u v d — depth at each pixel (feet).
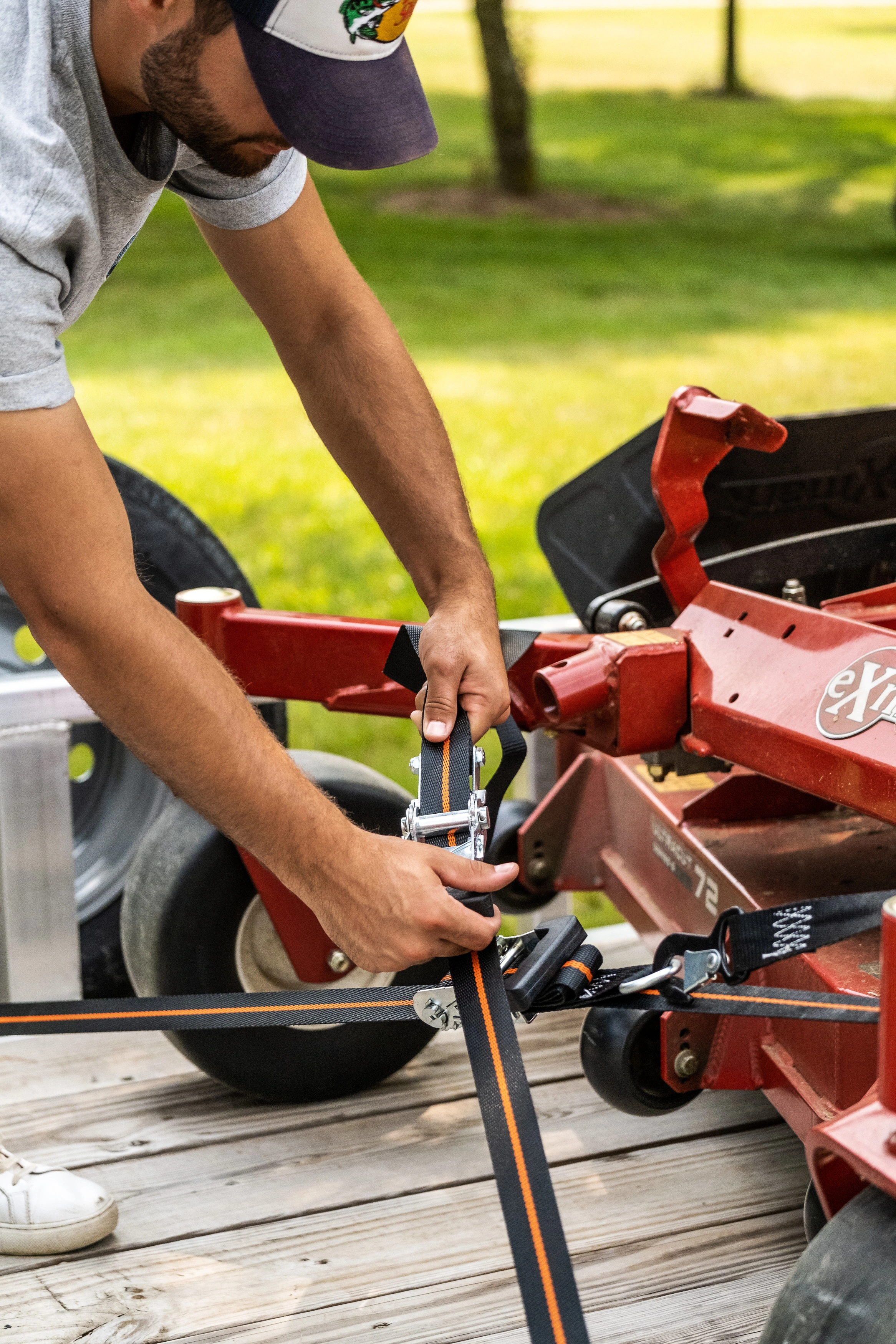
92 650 3.94
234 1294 5.24
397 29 3.92
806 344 32.68
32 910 7.12
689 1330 4.97
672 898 6.03
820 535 6.45
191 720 3.96
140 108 4.17
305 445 23.75
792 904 4.32
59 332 4.31
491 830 4.99
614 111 72.54
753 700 5.00
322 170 57.06
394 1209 5.72
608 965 7.43
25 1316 5.14
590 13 112.78
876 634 4.79
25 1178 5.50
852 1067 4.56
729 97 76.74
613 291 40.09
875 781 4.44
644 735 5.35
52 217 3.84
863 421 7.07
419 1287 5.25
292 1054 6.23
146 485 8.21
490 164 58.39
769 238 47.80
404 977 6.65
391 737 13.02
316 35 3.80
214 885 6.16
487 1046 3.99
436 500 5.56
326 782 6.43
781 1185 5.78
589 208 52.65
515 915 7.05
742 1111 6.33
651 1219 5.57
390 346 5.61
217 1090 6.61
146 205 4.49
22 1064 6.83
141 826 8.47
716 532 7.13
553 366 30.94
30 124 3.85
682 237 47.98
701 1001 4.35
